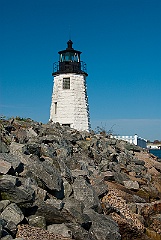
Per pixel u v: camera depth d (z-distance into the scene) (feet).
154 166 102.99
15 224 38.37
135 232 52.54
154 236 55.36
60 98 136.67
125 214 56.59
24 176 46.24
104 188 60.75
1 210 38.93
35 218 41.55
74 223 43.78
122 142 119.65
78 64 140.05
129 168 89.30
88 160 77.41
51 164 55.67
